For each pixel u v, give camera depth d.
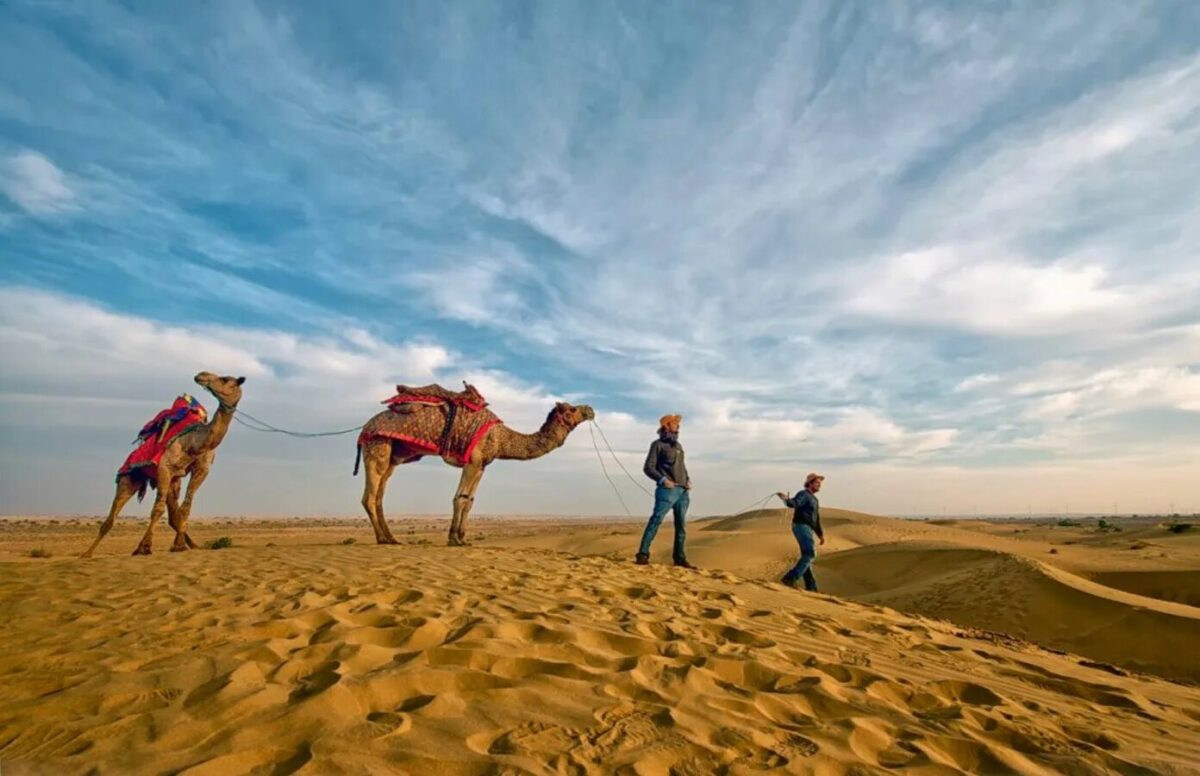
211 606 5.83
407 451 13.46
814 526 12.46
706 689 3.97
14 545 28.95
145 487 13.48
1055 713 4.33
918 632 7.09
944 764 3.21
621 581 8.28
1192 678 9.25
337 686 3.47
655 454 11.00
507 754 2.91
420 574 7.88
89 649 4.39
